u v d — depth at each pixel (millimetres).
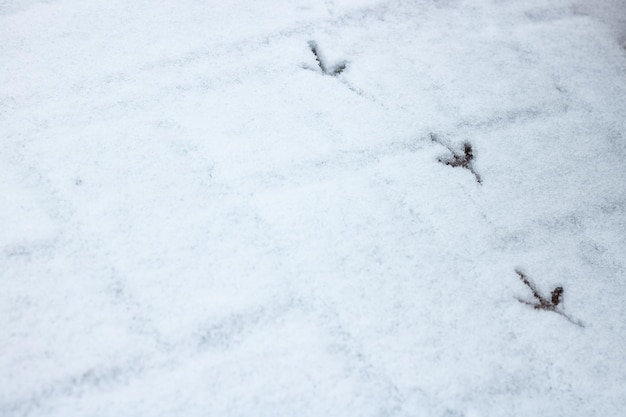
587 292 854
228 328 829
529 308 846
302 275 847
